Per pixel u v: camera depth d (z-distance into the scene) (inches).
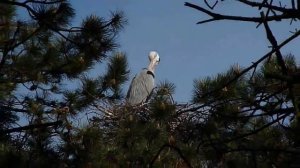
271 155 178.1
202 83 539.5
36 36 615.8
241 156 195.6
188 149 486.3
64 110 532.4
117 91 730.2
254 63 162.4
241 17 155.5
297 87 188.4
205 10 156.7
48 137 440.5
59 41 665.6
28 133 422.3
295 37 153.9
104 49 512.4
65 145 504.7
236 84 446.9
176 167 577.6
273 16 153.0
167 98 643.5
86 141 536.7
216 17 156.6
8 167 297.0
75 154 512.4
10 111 657.6
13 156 300.8
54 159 416.5
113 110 699.4
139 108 693.3
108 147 565.6
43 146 417.7
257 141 186.5
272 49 155.9
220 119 220.7
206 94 173.9
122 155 576.1
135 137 606.9
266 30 154.2
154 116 617.6
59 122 185.0
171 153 577.6
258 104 174.4
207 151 289.1
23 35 546.6
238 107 332.2
